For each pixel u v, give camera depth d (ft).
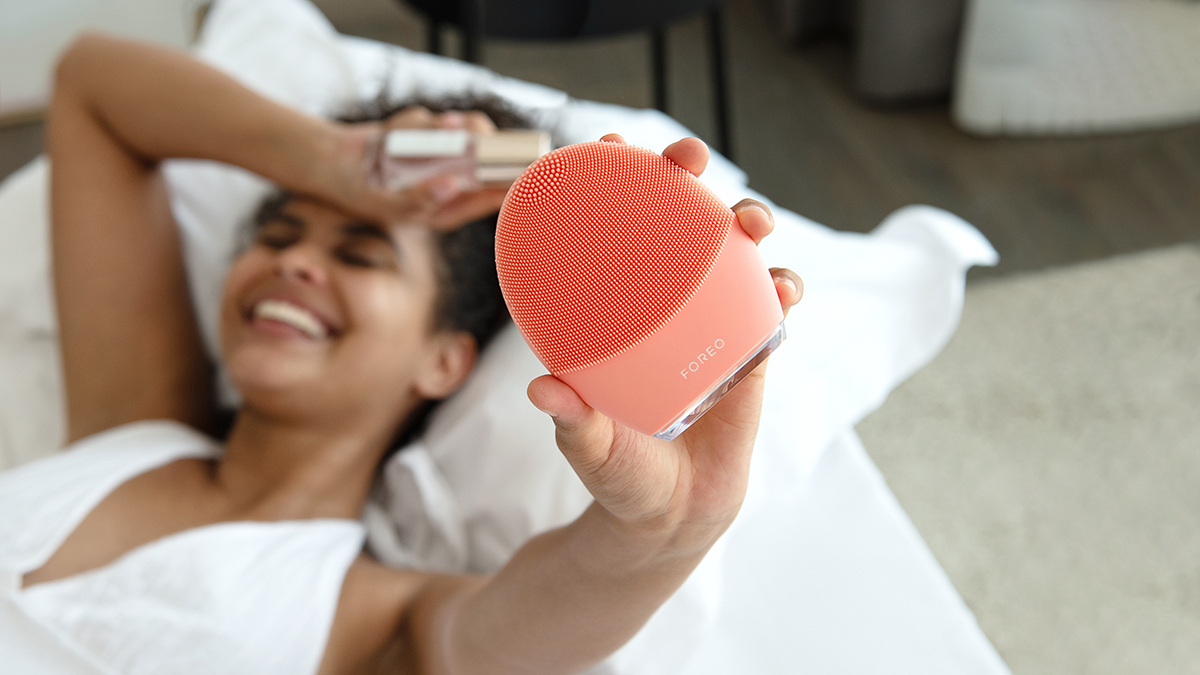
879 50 7.36
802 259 3.50
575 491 3.13
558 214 1.47
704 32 8.69
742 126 7.55
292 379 3.12
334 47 4.43
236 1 4.54
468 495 3.33
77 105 3.51
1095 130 7.11
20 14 6.95
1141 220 6.31
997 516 4.70
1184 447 4.93
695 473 1.73
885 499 3.60
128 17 7.13
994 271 6.03
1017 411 5.18
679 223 1.48
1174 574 4.41
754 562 3.43
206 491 3.17
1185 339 5.46
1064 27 6.61
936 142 7.23
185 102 3.41
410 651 2.81
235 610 2.73
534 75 8.25
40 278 4.02
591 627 2.05
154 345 3.55
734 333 1.50
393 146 3.05
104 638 2.64
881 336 3.43
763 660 3.16
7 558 2.70
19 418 3.84
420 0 5.07
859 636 3.20
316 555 3.00
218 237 4.05
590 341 1.47
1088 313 5.67
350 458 3.29
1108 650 4.16
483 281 3.54
